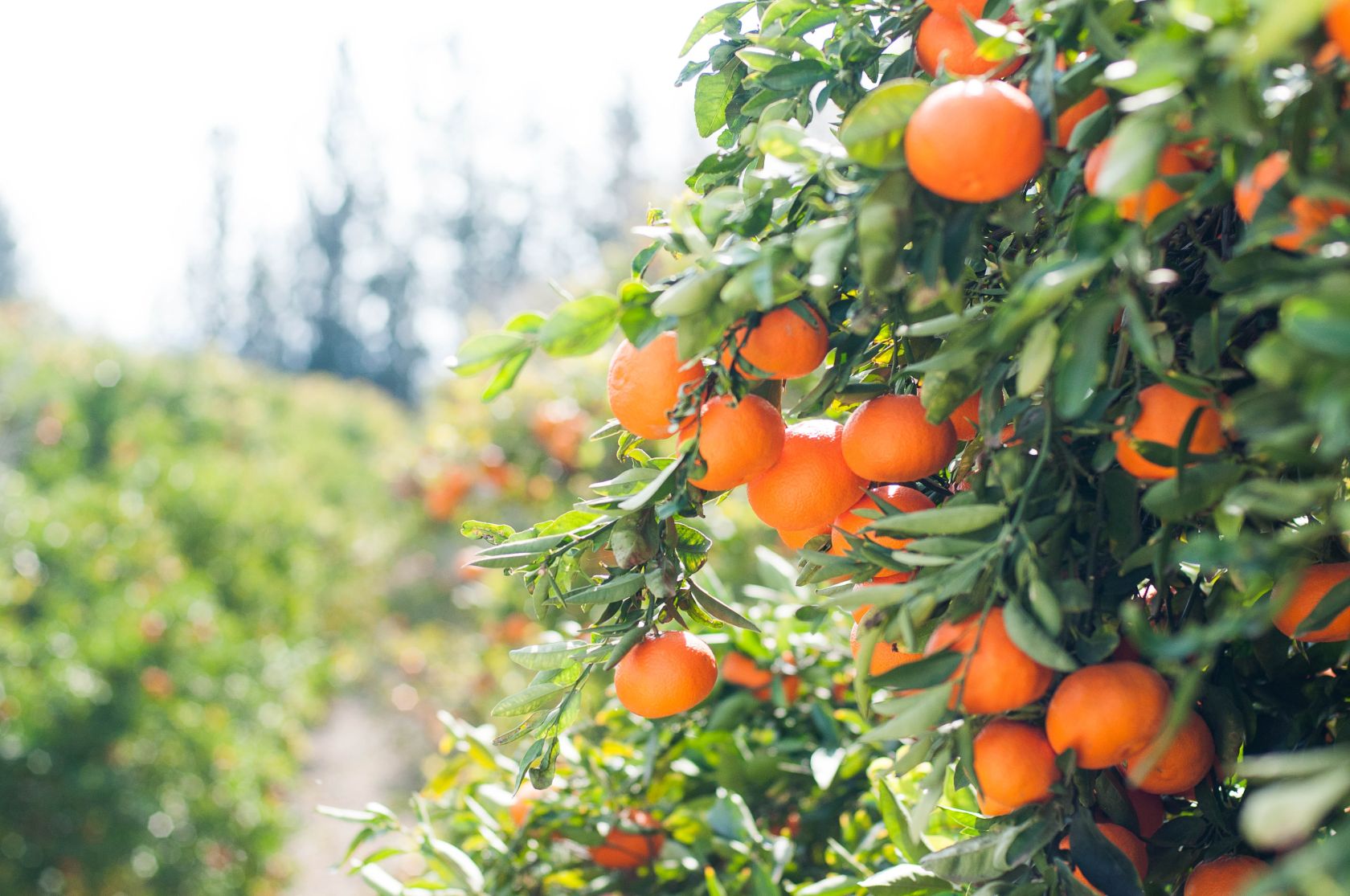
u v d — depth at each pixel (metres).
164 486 9.34
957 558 1.04
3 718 5.27
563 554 1.26
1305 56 0.77
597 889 2.00
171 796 6.05
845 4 1.22
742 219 1.08
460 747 2.14
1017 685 0.99
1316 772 0.87
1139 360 0.99
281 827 6.67
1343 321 0.64
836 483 1.19
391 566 11.19
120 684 6.09
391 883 1.80
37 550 7.12
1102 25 0.92
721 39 1.35
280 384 18.84
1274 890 0.61
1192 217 1.04
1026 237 1.19
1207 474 0.93
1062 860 1.07
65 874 5.32
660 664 1.22
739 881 1.90
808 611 1.39
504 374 1.01
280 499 10.98
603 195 34.47
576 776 2.08
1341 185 0.78
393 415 21.83
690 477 1.12
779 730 2.26
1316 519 1.03
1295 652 1.16
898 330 1.14
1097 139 0.93
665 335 1.12
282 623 9.27
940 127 0.89
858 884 1.35
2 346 12.12
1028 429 1.07
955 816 1.38
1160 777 1.06
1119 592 1.08
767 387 1.25
